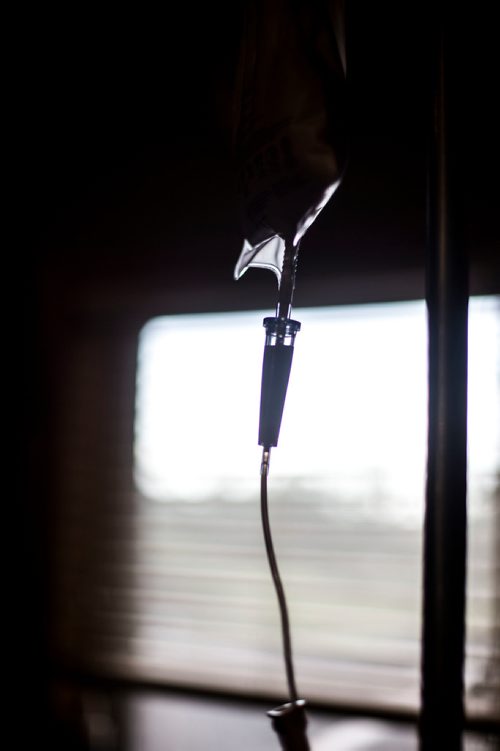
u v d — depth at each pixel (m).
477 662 1.22
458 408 0.60
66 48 1.17
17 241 1.55
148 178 1.44
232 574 1.45
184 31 1.09
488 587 1.24
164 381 1.55
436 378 0.60
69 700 1.36
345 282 1.37
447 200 0.61
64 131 1.40
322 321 1.43
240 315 1.50
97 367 1.59
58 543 1.52
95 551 1.54
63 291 1.55
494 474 1.25
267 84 0.61
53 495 1.52
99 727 1.25
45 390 1.54
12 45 1.17
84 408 1.58
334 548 1.38
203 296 1.50
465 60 0.63
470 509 1.26
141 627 1.48
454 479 0.59
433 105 0.62
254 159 0.61
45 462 1.52
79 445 1.57
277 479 1.44
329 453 1.39
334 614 1.36
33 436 1.52
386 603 1.33
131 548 1.52
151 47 1.14
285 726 0.57
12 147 1.46
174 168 1.42
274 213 0.60
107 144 1.41
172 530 1.51
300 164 0.59
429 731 0.58
